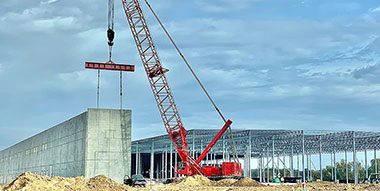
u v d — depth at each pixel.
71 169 71.56
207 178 87.19
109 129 65.88
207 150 93.31
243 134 105.25
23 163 110.00
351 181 127.69
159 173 141.75
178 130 92.44
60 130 78.88
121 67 76.00
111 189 56.06
